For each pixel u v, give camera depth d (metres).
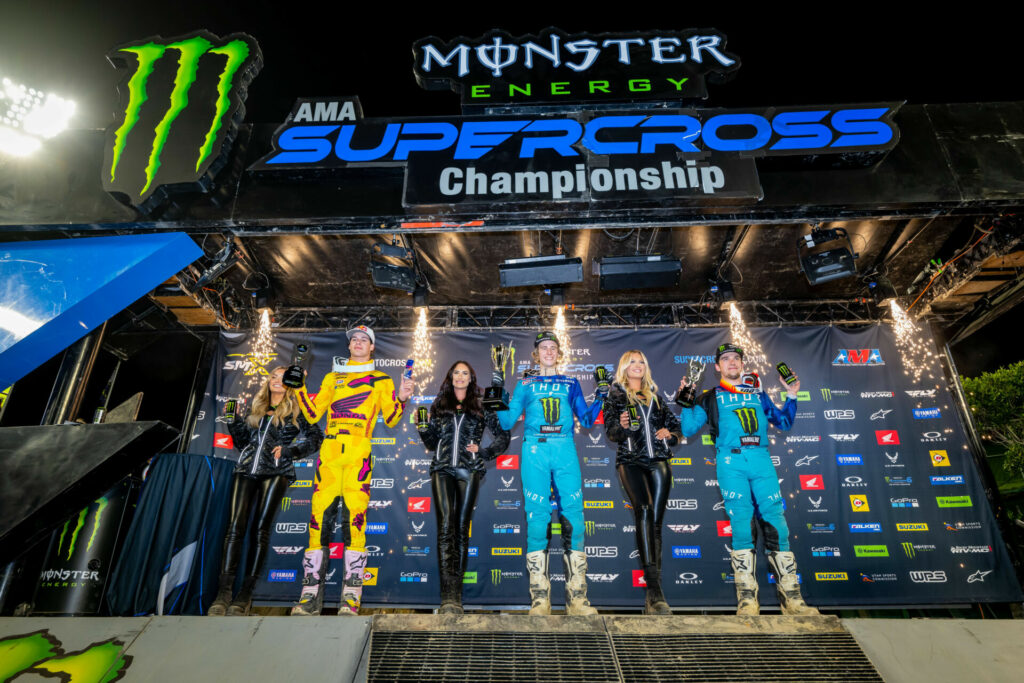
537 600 3.98
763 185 4.84
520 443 6.38
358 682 3.08
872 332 6.84
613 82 5.18
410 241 6.43
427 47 5.34
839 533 5.94
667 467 4.50
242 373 6.82
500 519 6.08
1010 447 8.85
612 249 6.61
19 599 4.20
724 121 4.95
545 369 4.93
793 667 3.22
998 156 4.92
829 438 6.36
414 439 6.46
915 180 4.84
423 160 4.84
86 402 7.08
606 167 4.79
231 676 3.04
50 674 3.03
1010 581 5.67
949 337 6.99
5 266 3.04
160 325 6.98
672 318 7.43
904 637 3.43
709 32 5.41
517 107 5.11
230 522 4.70
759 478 4.49
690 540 5.99
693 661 3.25
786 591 4.12
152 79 5.10
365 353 4.97
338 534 5.79
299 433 5.17
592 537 6.02
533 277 5.94
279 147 4.90
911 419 6.40
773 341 6.88
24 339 2.85
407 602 5.77
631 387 4.85
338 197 4.89
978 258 6.10
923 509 6.00
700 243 6.49
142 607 4.33
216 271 6.20
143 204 4.69
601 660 3.24
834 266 6.06
